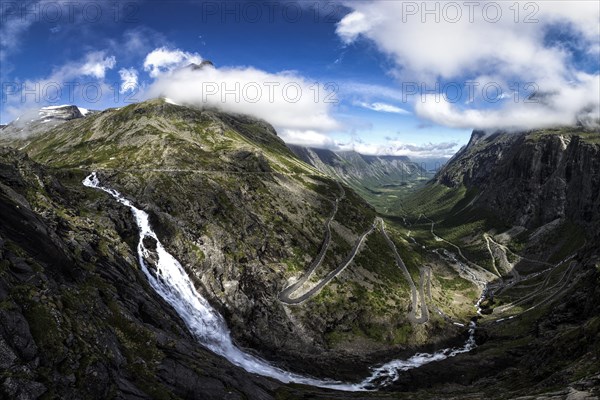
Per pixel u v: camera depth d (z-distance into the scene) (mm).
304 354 146625
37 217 79375
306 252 199000
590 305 131125
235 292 151250
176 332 93812
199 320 133250
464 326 191625
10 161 111312
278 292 167250
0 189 77312
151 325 83188
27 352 45406
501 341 160375
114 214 140500
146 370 60656
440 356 163625
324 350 151625
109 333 62531
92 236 105312
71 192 139625
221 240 168000
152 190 175625
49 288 58031
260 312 154125
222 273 155125
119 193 167500
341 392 112188
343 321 167500
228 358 125938
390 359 157500
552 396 58438
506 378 107500
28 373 43188
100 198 146375
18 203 76500
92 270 85312
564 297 164250
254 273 166125
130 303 84750
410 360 158875
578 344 88375
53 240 76125
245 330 145250
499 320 188625
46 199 106000
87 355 51094
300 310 161125
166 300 124812
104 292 78250
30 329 48375
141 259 134750
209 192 194250
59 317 53062
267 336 148125
